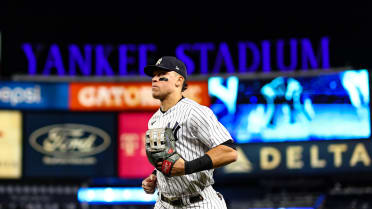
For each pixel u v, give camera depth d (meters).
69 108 58.22
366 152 56.28
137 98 58.41
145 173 57.72
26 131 57.84
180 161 14.57
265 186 61.75
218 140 14.99
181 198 15.62
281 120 57.75
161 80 15.73
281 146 57.66
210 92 57.78
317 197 61.00
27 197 58.81
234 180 60.03
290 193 61.50
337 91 56.94
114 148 58.06
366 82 56.03
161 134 14.69
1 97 57.62
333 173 56.84
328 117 57.03
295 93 57.62
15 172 57.66
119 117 58.28
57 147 57.94
